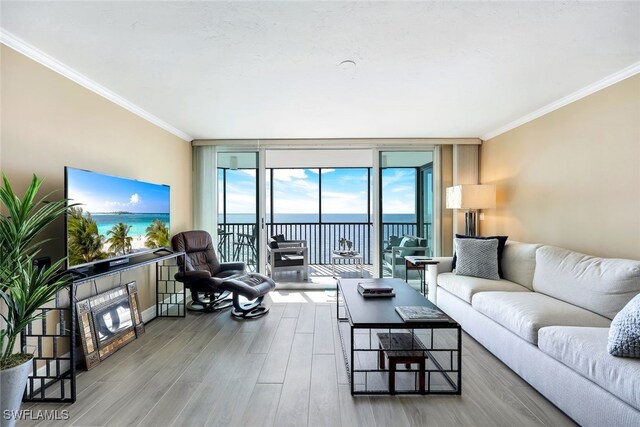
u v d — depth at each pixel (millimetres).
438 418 1758
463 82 2623
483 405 1876
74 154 2449
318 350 2625
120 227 2643
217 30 1860
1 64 1899
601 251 2656
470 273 3305
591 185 2744
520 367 2152
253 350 2625
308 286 4727
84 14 1698
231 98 2965
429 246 4797
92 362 2346
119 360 2455
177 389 2043
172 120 3652
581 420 1645
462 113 3449
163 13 1695
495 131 4164
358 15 1721
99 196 2408
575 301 2320
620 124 2477
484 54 2156
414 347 2092
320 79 2555
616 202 2516
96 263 2389
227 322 3312
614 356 1523
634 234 2379
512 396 1967
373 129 4109
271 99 3002
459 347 1971
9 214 1912
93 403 1890
